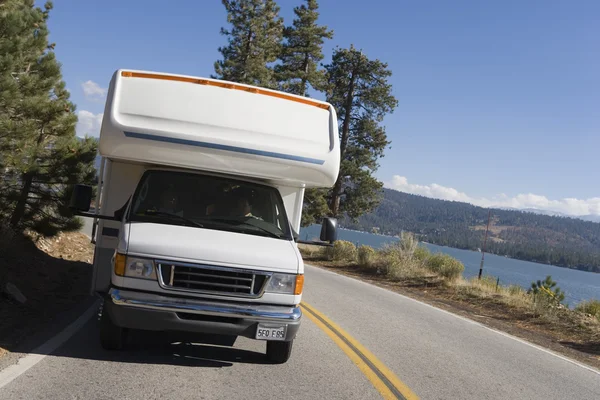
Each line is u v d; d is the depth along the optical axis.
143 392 4.82
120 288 5.30
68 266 12.00
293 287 5.61
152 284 5.29
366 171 44.03
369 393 5.62
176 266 5.34
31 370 5.06
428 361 7.38
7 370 4.98
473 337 9.76
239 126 6.30
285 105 6.76
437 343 8.71
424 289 17.33
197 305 5.30
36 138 11.48
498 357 8.26
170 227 5.89
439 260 21.11
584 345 10.66
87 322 7.29
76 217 12.14
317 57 43.16
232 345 6.82
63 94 12.58
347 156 45.06
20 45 10.32
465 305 14.76
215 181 6.61
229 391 5.11
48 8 13.40
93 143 12.18
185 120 6.14
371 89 44.12
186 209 6.30
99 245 6.76
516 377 7.14
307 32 42.00
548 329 12.16
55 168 11.43
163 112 6.14
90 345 6.14
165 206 6.25
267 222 6.57
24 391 4.53
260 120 6.45
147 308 5.22
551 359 8.69
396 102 44.25
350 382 5.92
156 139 5.99
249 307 5.45
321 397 5.29
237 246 5.65
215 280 5.43
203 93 6.45
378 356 7.29
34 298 8.26
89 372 5.19
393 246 23.73
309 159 6.41
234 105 6.46
